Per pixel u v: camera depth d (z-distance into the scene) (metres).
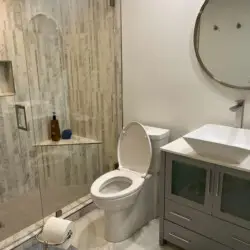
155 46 2.23
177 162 1.82
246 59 1.79
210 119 2.05
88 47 2.59
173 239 1.98
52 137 2.72
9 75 2.33
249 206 1.57
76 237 2.13
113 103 2.63
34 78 2.50
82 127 2.83
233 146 1.46
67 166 2.75
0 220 2.20
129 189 1.98
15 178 2.53
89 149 2.74
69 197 2.56
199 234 1.82
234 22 1.79
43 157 2.65
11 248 1.90
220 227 1.70
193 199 1.80
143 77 2.38
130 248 2.02
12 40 2.28
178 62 2.13
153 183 2.27
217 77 1.93
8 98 2.35
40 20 2.44
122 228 2.07
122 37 2.43
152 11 2.18
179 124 2.25
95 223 2.31
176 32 2.08
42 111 2.63
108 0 2.37
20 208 2.38
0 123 2.35
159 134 2.13
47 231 1.47
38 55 2.49
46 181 2.71
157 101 2.34
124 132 2.31
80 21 2.54
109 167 2.78
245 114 1.88
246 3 1.72
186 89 2.13
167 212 1.95
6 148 2.42
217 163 1.59
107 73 2.58
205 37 1.93
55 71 2.67
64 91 2.79
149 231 2.21
